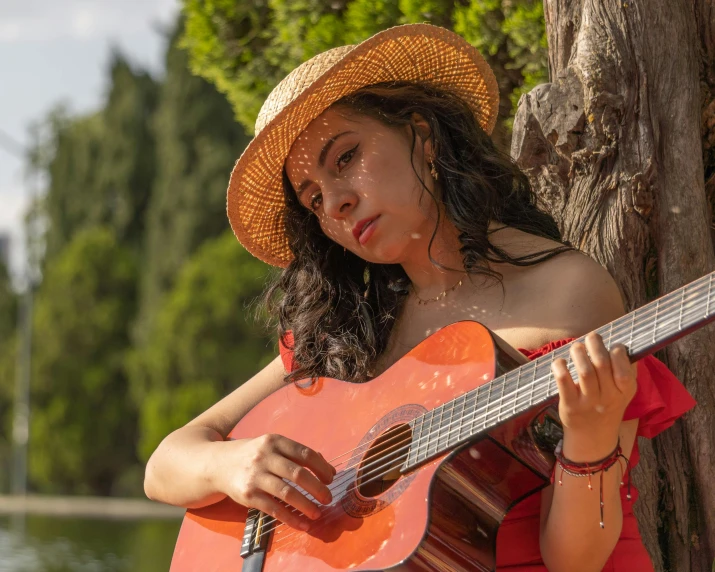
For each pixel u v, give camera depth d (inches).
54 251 2044.8
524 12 166.6
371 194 114.0
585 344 84.7
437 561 93.1
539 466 94.0
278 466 107.0
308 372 126.6
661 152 128.1
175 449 123.0
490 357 100.2
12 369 1823.3
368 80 119.6
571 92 132.0
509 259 110.2
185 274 1462.8
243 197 130.5
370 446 108.3
